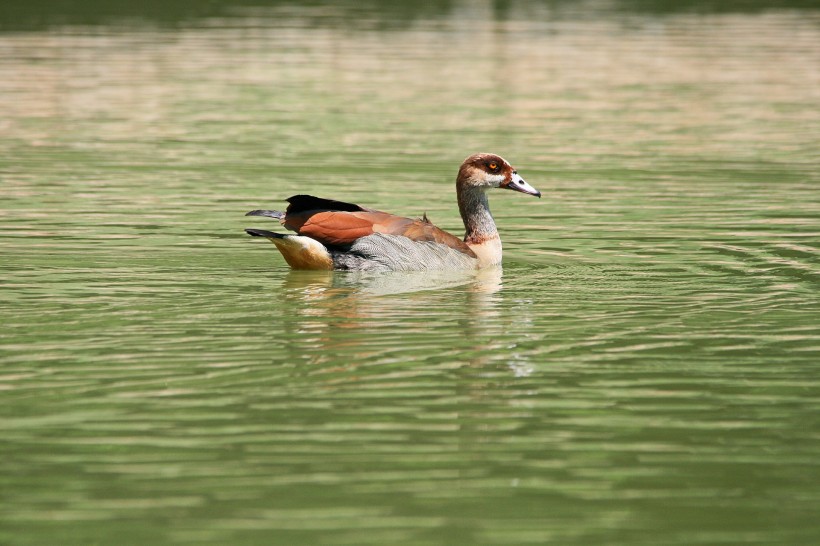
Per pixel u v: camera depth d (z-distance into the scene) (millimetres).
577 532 8188
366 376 11195
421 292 14586
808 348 12328
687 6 52656
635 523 8320
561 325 13133
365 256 15453
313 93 32156
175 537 8000
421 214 19641
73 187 21203
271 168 23281
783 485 8961
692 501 8688
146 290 14375
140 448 9414
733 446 9680
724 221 19219
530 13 50125
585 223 19156
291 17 47250
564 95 32500
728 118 29625
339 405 10398
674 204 20562
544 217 19656
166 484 8789
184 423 9938
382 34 43188
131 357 11664
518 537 8086
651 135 27500
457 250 16062
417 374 11281
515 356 11914
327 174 22828
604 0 54438
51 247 16672
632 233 18375
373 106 30594
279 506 8469
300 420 10031
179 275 15203
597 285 15133
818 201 20797
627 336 12703
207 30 43062
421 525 8219
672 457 9445
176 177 22297
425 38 42500
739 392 10953
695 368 11625
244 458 9234
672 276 15617
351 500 8570
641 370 11539
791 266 16188
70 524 8172
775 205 20438
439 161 24234
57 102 30188
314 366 11453
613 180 22719
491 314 13523
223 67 35594
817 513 8516
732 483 9000
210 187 21469
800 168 23828
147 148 25062
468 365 11586
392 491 8727
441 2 52938
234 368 11367
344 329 12773
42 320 12945
